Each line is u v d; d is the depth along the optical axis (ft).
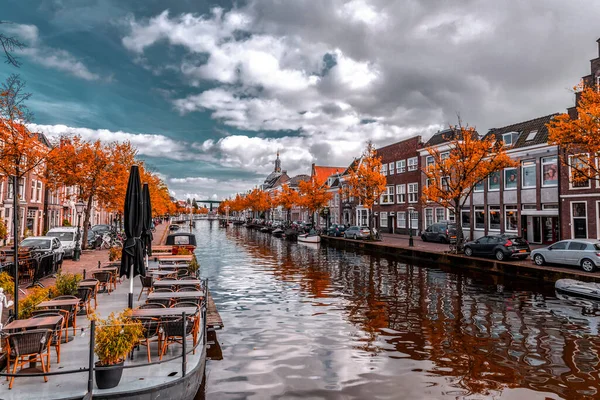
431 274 60.75
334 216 178.09
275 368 24.41
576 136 47.24
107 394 17.15
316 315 36.99
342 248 108.27
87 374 19.21
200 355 22.22
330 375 23.32
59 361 20.67
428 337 30.22
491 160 69.05
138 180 29.55
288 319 35.68
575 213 74.74
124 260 28.43
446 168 74.13
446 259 70.44
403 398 20.42
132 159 98.78
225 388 21.62
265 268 69.00
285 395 20.76
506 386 21.67
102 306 33.04
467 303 41.14
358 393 20.99
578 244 51.44
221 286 51.96
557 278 50.44
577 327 32.30
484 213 95.09
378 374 23.43
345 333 31.40
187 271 44.93
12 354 18.94
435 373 23.50
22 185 94.48
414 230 123.13
